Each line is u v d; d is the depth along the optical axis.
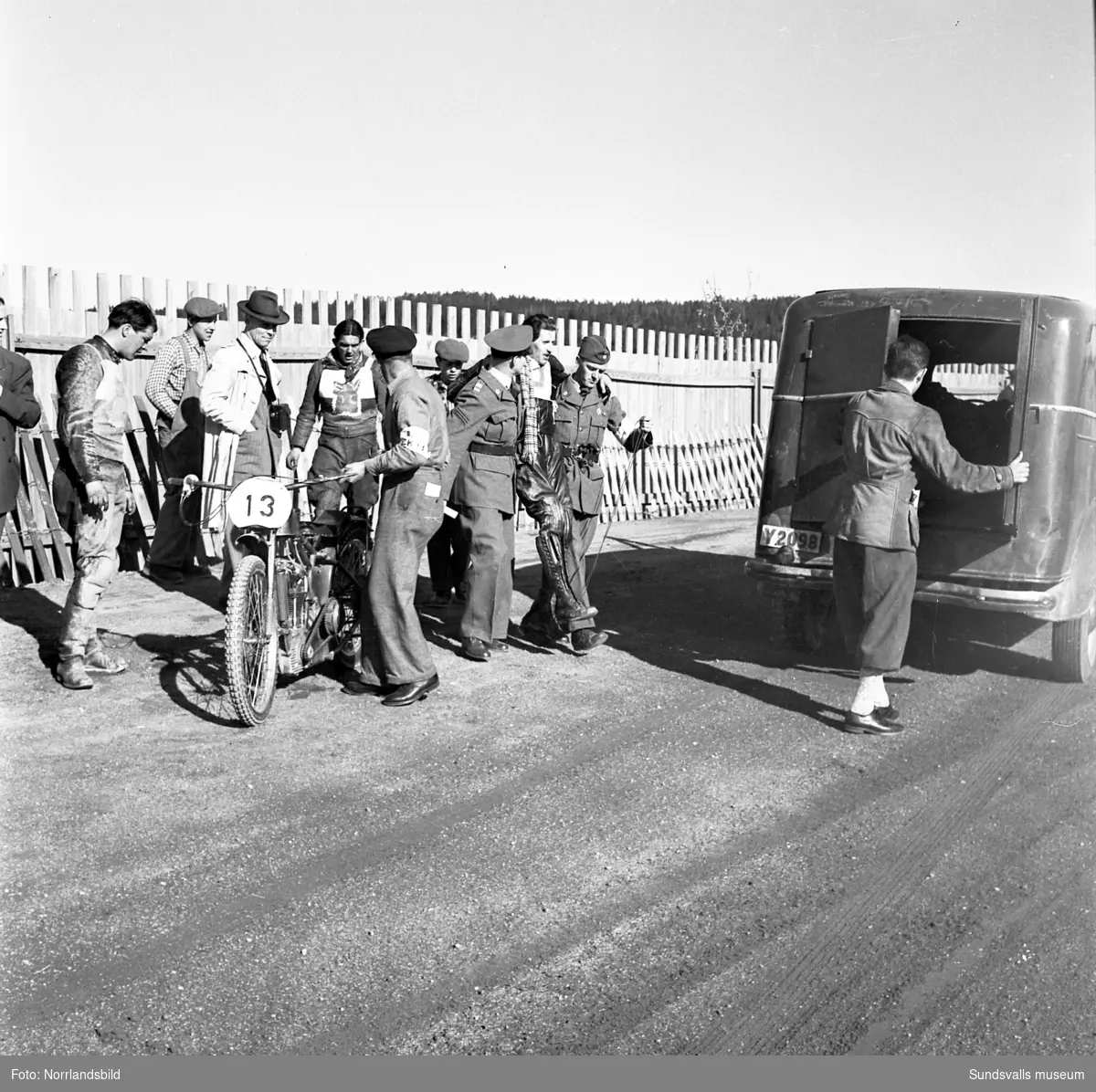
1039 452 5.99
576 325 13.29
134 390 9.35
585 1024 3.08
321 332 10.57
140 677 6.22
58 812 4.38
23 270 8.62
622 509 14.01
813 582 6.76
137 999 3.14
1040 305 6.05
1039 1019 3.14
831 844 4.27
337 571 6.27
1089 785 4.91
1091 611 6.52
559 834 4.30
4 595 8.13
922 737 5.56
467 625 6.80
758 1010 3.16
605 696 6.16
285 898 3.73
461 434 6.62
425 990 3.23
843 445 5.66
